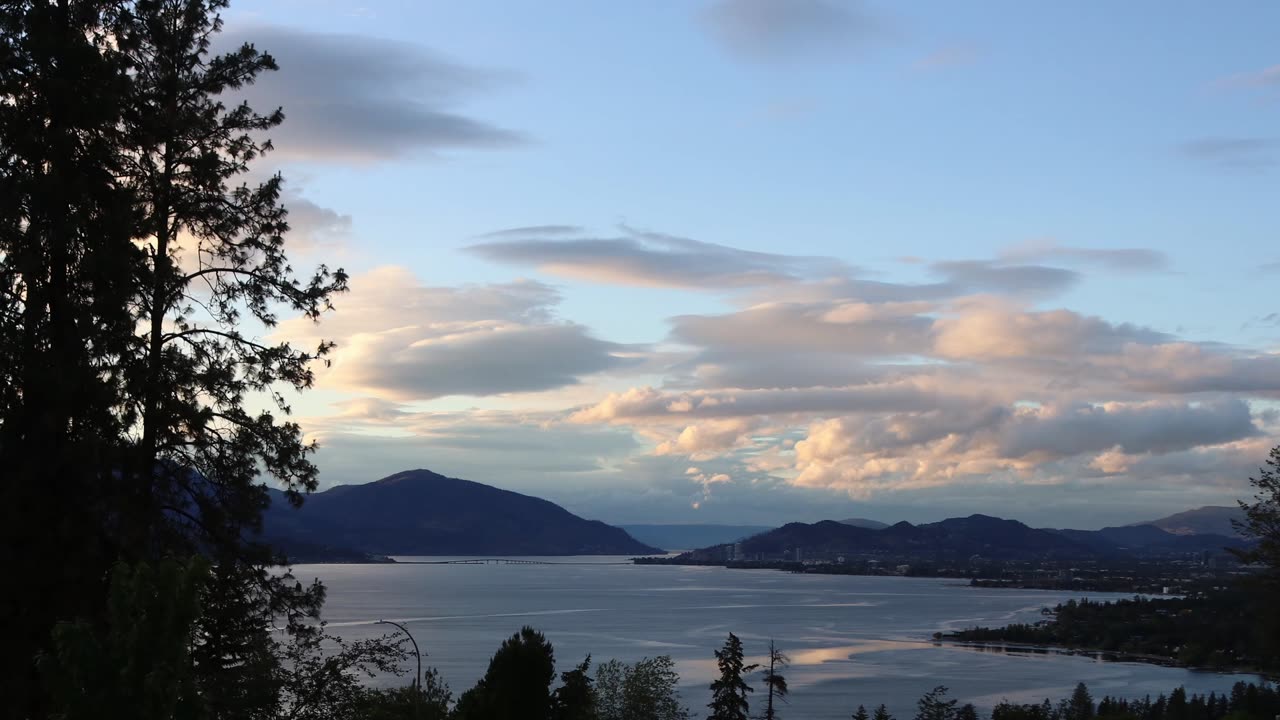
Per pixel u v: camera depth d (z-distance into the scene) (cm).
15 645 1900
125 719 956
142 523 2167
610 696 4394
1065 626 18762
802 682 12431
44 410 2059
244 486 2538
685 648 15600
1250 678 13500
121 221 2256
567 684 2547
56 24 2297
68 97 2222
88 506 2073
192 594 1020
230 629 2406
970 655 15875
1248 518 3203
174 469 2444
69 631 976
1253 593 3281
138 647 980
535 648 2477
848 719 9700
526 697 2436
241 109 2720
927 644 17475
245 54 2709
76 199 2198
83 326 2139
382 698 2530
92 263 2169
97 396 2133
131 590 1009
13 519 1938
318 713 2483
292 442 2648
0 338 2069
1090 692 12056
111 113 2256
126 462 2211
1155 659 15662
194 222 2653
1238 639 15512
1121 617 19150
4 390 2064
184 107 2609
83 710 954
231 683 2297
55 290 2198
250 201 2716
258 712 2380
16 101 2272
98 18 2409
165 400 2389
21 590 1919
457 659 13462
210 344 2608
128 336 2272
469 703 2445
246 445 2589
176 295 2556
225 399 2559
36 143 2198
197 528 2473
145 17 2539
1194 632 16612
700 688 11275
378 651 2602
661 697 4453
